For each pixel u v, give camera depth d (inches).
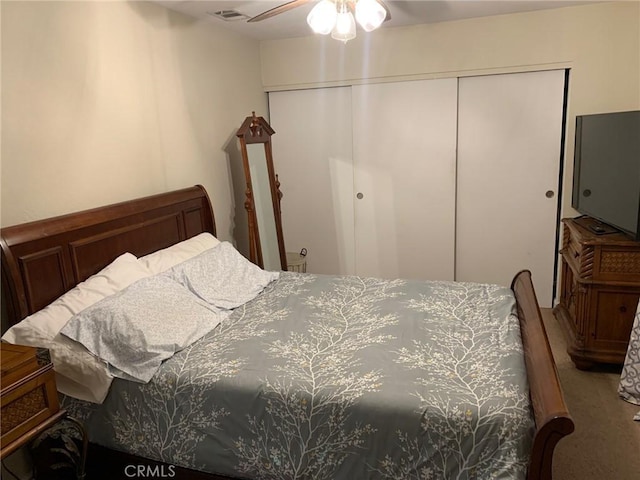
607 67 137.9
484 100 150.4
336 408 66.8
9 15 79.1
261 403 70.1
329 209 172.7
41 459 82.5
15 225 80.4
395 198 164.2
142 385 75.2
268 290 113.3
